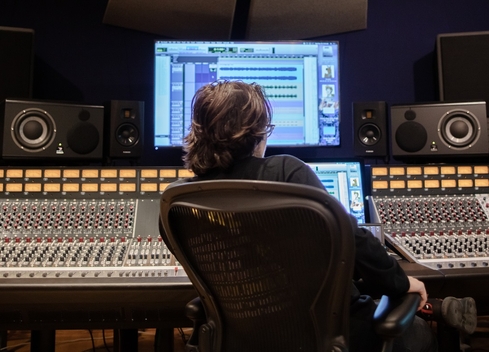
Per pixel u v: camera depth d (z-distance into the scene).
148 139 2.94
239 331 1.28
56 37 2.91
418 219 2.18
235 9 2.96
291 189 1.06
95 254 1.87
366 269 1.22
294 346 1.20
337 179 2.38
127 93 2.94
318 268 1.12
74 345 2.91
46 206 2.13
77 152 2.36
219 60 2.65
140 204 2.17
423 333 1.46
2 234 1.99
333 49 2.68
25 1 2.89
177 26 2.95
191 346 1.41
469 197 2.26
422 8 3.03
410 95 3.00
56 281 1.68
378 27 3.01
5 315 1.72
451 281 1.74
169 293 1.67
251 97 1.30
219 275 1.24
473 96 2.73
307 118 2.65
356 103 2.54
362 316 1.33
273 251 1.14
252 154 1.33
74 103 2.38
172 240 1.29
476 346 2.80
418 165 2.32
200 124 1.30
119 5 2.84
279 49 2.67
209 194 1.16
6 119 2.29
